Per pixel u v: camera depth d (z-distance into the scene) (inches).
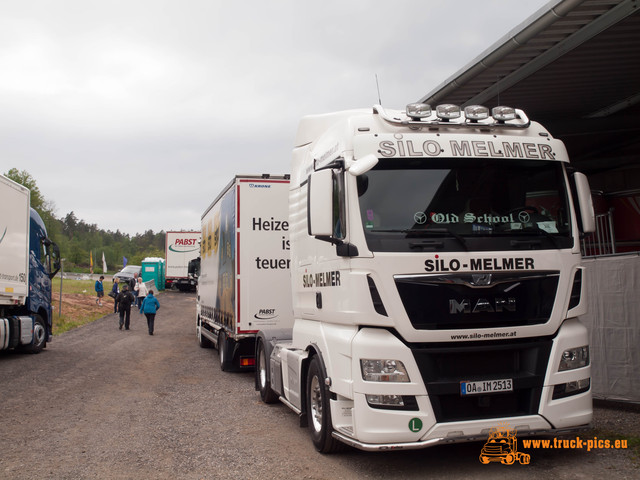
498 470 216.7
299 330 277.7
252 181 434.6
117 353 610.2
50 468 232.4
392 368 202.8
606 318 307.6
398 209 214.1
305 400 263.4
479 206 219.0
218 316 503.5
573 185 235.8
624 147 516.1
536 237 217.9
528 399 211.0
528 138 231.5
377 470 221.0
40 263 613.3
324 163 249.6
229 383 430.6
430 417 201.9
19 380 437.7
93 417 321.4
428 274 206.1
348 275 213.3
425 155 219.6
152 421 311.3
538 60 345.4
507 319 209.2
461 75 370.0
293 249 296.0
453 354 208.8
